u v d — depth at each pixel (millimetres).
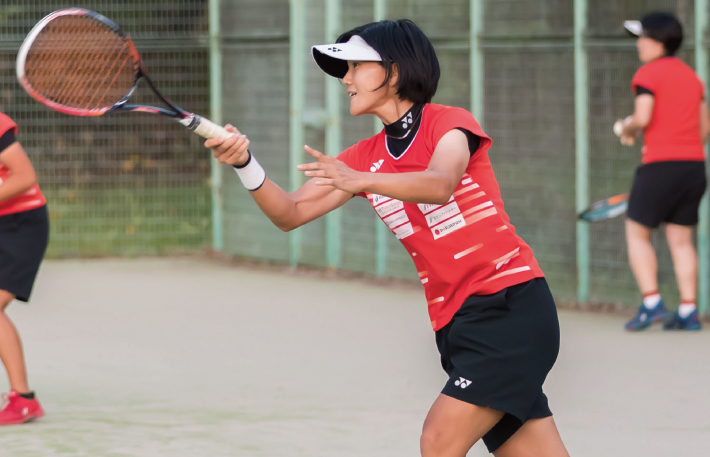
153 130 29438
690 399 14344
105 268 27375
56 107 8562
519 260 8203
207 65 29219
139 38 28672
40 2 28734
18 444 12172
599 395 14625
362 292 23812
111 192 29391
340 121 25656
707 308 20312
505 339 8000
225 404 14211
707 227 20156
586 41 21031
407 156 8203
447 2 23453
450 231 8133
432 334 19219
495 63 22688
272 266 27625
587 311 21344
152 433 12672
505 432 8430
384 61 8055
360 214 25703
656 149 18594
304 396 14648
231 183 28859
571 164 21578
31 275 13633
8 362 13211
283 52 26766
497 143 22875
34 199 13773
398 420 13289
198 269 27312
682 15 20156
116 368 16531
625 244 21000
